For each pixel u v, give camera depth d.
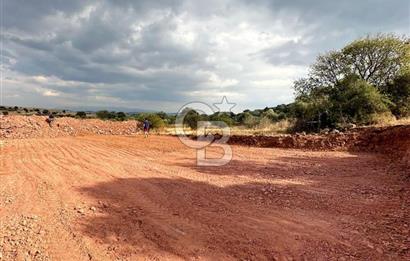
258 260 3.91
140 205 6.06
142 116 31.38
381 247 4.14
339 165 10.08
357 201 6.14
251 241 4.42
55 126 25.30
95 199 6.46
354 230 4.71
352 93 20.16
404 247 4.11
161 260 3.94
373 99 19.27
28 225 5.03
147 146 16.64
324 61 23.95
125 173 9.13
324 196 6.55
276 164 10.56
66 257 4.03
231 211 5.68
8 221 5.20
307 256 3.98
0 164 10.63
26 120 24.69
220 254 4.07
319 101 21.33
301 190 7.06
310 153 13.16
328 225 4.95
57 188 7.34
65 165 10.45
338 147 13.88
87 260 3.96
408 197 6.22
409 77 21.45
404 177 7.90
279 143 15.65
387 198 6.25
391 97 21.94
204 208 5.86
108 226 5.00
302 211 5.64
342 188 7.16
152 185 7.65
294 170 9.45
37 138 21.88
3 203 6.18
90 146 16.48
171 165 10.57
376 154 12.14
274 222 5.11
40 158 12.02
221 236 4.59
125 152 14.12
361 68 23.72
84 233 4.74
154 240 4.49
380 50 22.73
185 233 4.71
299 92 24.38
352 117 19.89
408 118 19.00
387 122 17.80
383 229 4.71
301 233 4.66
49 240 4.51
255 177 8.53
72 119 27.16
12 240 4.47
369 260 3.84
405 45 22.64
